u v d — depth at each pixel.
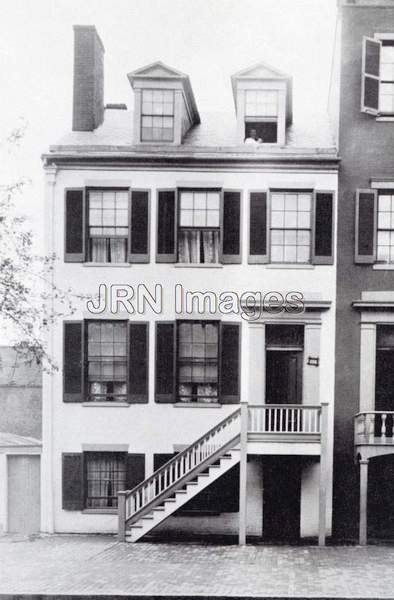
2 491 19.58
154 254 18.69
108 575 13.56
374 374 18.20
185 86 19.45
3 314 15.56
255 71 18.91
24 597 12.28
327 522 17.91
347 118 18.67
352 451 18.06
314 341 18.27
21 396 21.80
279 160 18.50
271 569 14.04
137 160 18.67
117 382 18.73
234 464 16.95
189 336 18.70
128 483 18.36
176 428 18.41
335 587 12.64
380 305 18.06
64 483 18.41
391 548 16.47
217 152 18.56
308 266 18.45
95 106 20.61
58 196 18.88
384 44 18.94
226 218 18.64
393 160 18.55
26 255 15.62
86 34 20.42
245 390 18.33
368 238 18.38
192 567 14.24
